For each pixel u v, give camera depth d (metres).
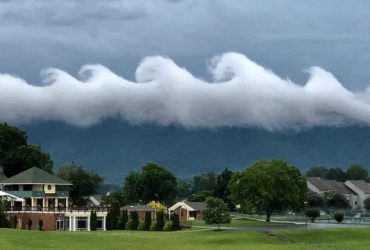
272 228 140.12
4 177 181.88
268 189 164.62
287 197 165.25
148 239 106.25
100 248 92.38
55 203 160.12
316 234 131.00
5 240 95.25
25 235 100.88
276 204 168.25
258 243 112.44
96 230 138.38
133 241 102.62
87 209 144.00
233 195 170.25
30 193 155.25
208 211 138.12
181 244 104.00
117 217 143.25
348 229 137.88
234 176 172.12
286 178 166.12
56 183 161.38
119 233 113.75
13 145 198.62
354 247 114.62
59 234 104.50
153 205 196.88
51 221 141.00
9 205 144.00
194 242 108.81
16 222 137.62
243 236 118.75
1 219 134.25
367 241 128.00
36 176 160.25
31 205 153.75
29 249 87.69
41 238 99.50
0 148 195.12
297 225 154.00
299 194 168.75
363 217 198.62
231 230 128.88
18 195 155.12
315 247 107.12
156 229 137.75
